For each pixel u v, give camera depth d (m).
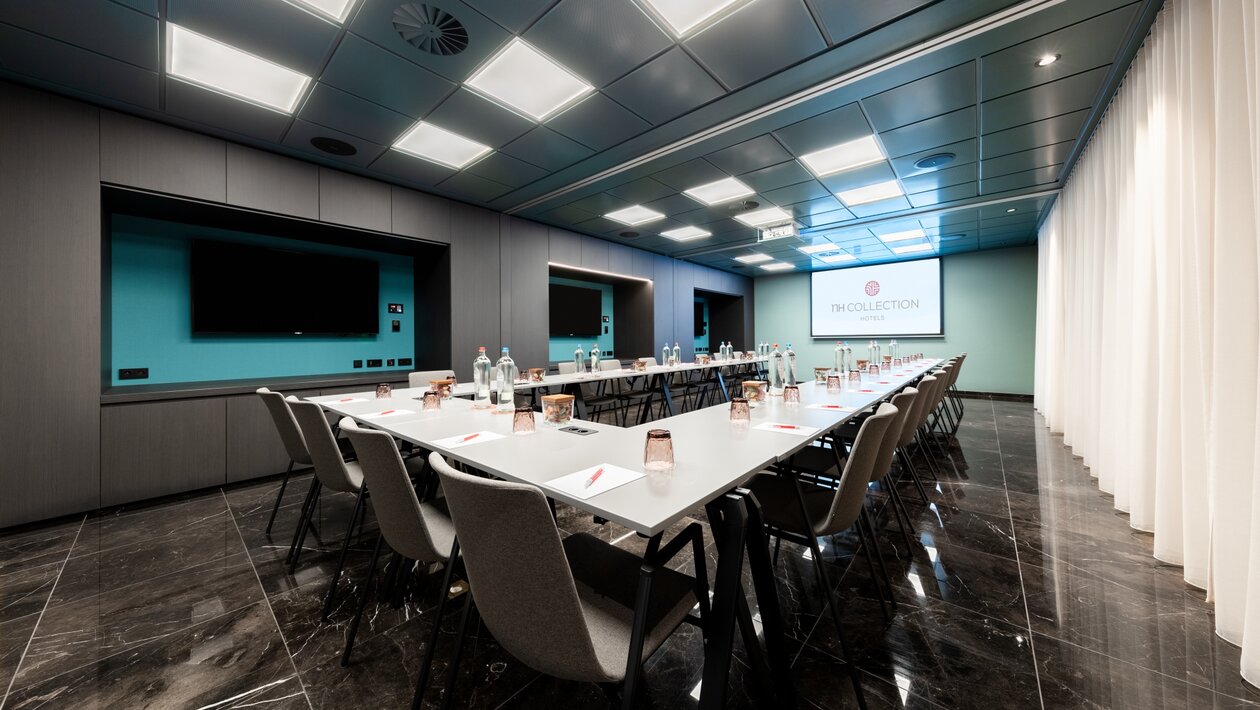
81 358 2.78
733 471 1.17
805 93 2.92
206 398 3.26
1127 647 1.52
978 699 1.31
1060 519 2.63
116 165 2.94
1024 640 1.57
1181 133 2.01
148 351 3.58
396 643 1.58
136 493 2.96
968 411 6.51
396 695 1.34
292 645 1.57
